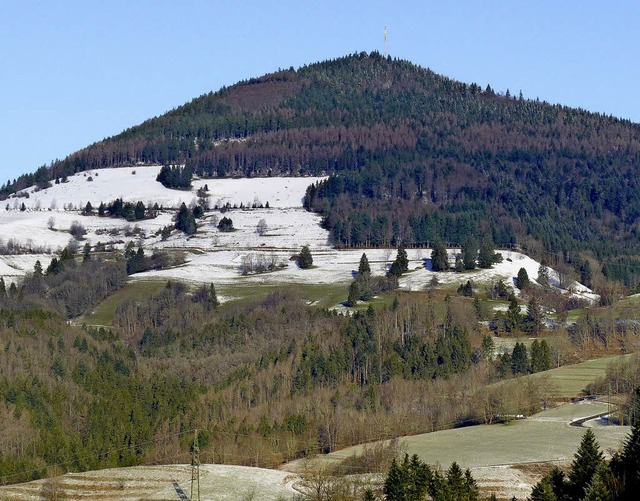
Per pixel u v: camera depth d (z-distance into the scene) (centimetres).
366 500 13138
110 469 16612
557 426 18462
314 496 14175
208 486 15212
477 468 15475
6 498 15200
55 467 18338
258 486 15188
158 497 14850
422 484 13312
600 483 12000
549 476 13262
